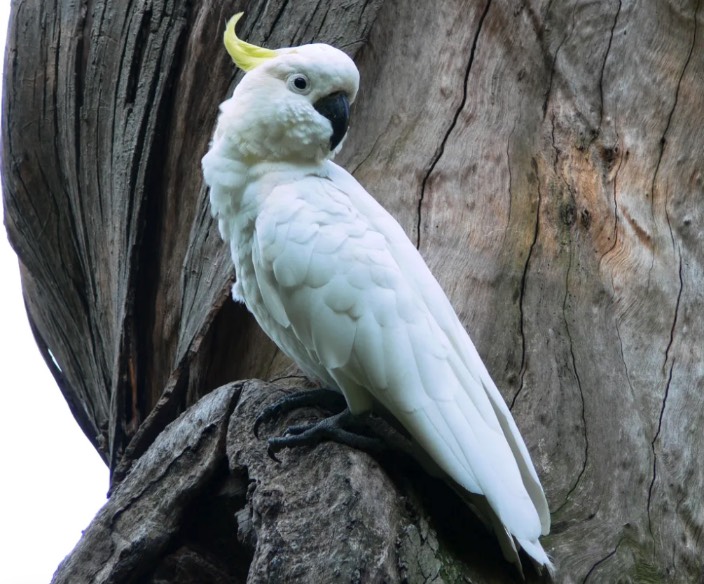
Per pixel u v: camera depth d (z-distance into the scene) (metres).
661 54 9.11
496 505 5.55
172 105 9.31
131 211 9.33
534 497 5.91
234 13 9.11
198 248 8.75
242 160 6.69
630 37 9.10
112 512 6.75
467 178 8.39
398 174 8.45
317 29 9.05
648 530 6.65
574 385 7.28
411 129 8.75
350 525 5.41
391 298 5.93
